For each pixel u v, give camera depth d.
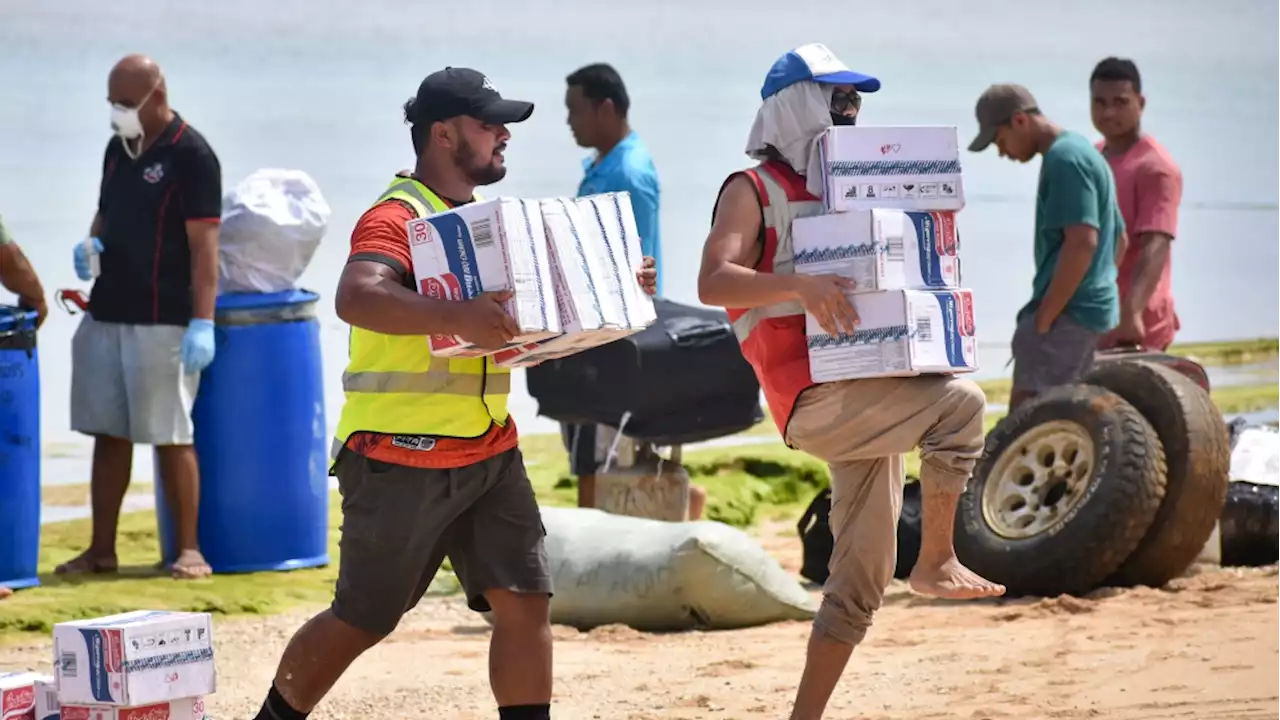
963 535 31.34
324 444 35.62
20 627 29.06
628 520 29.50
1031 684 23.17
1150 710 21.39
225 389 34.16
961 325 18.94
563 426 36.91
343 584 17.78
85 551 34.88
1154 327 40.19
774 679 24.34
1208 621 26.88
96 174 59.44
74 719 17.66
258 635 29.09
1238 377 59.56
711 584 28.03
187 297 33.25
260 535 34.41
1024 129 34.59
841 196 18.94
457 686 24.69
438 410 17.41
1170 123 71.62
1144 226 38.41
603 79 36.16
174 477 33.47
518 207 16.61
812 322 19.08
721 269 18.94
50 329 52.88
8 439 31.42
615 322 16.97
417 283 16.81
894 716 21.66
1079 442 31.02
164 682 17.73
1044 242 34.41
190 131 33.22
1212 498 30.25
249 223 34.31
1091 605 28.58
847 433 18.97
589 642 27.61
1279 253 68.75
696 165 68.06
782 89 19.44
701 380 33.91
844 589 19.30
